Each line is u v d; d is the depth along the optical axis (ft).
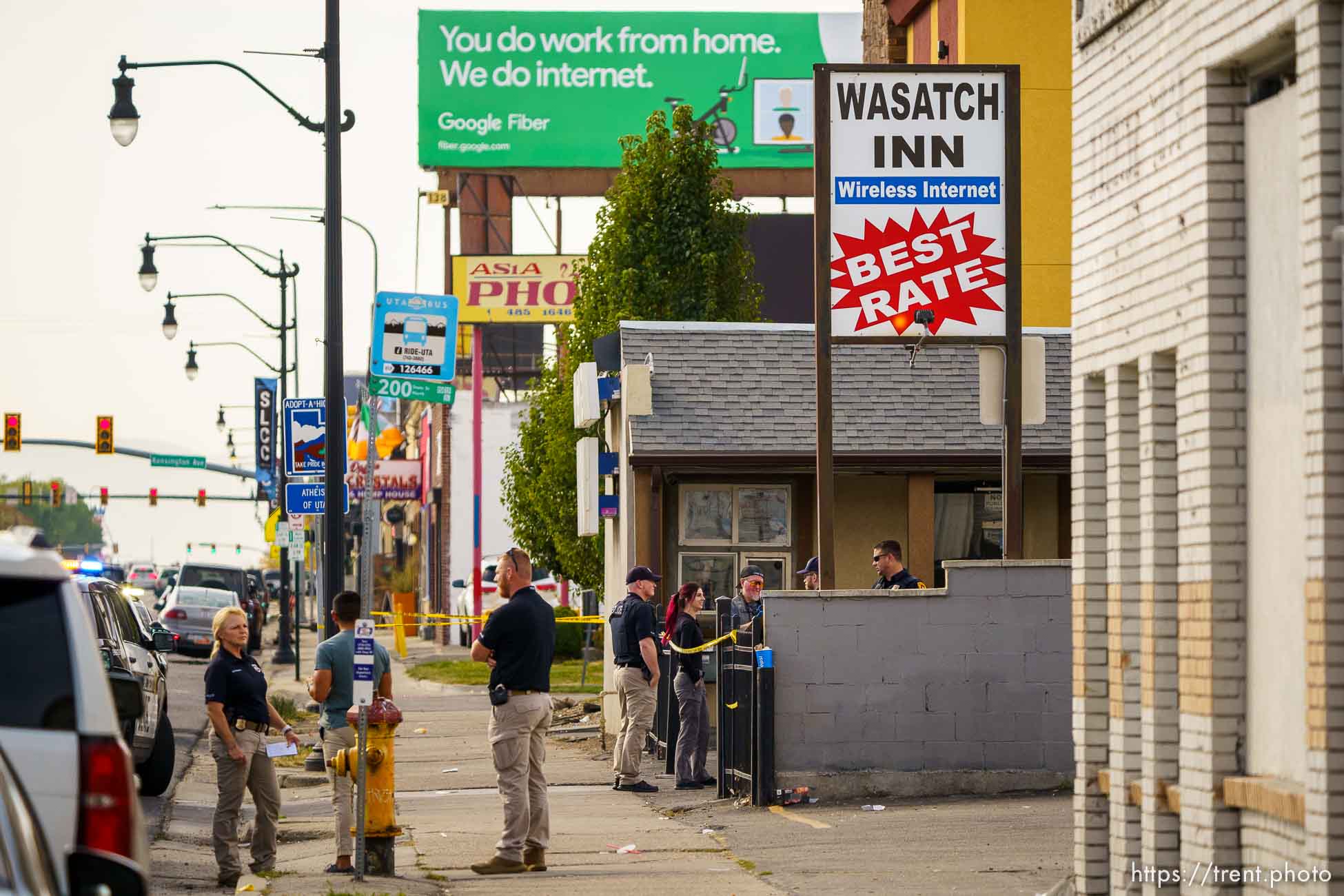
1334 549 46.21
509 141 369.09
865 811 96.43
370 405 298.35
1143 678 58.13
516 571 81.76
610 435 163.84
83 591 109.91
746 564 152.46
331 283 129.18
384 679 84.23
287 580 311.68
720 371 151.53
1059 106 176.35
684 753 117.19
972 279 108.68
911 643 102.01
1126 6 59.98
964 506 154.30
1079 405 64.95
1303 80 47.55
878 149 108.37
